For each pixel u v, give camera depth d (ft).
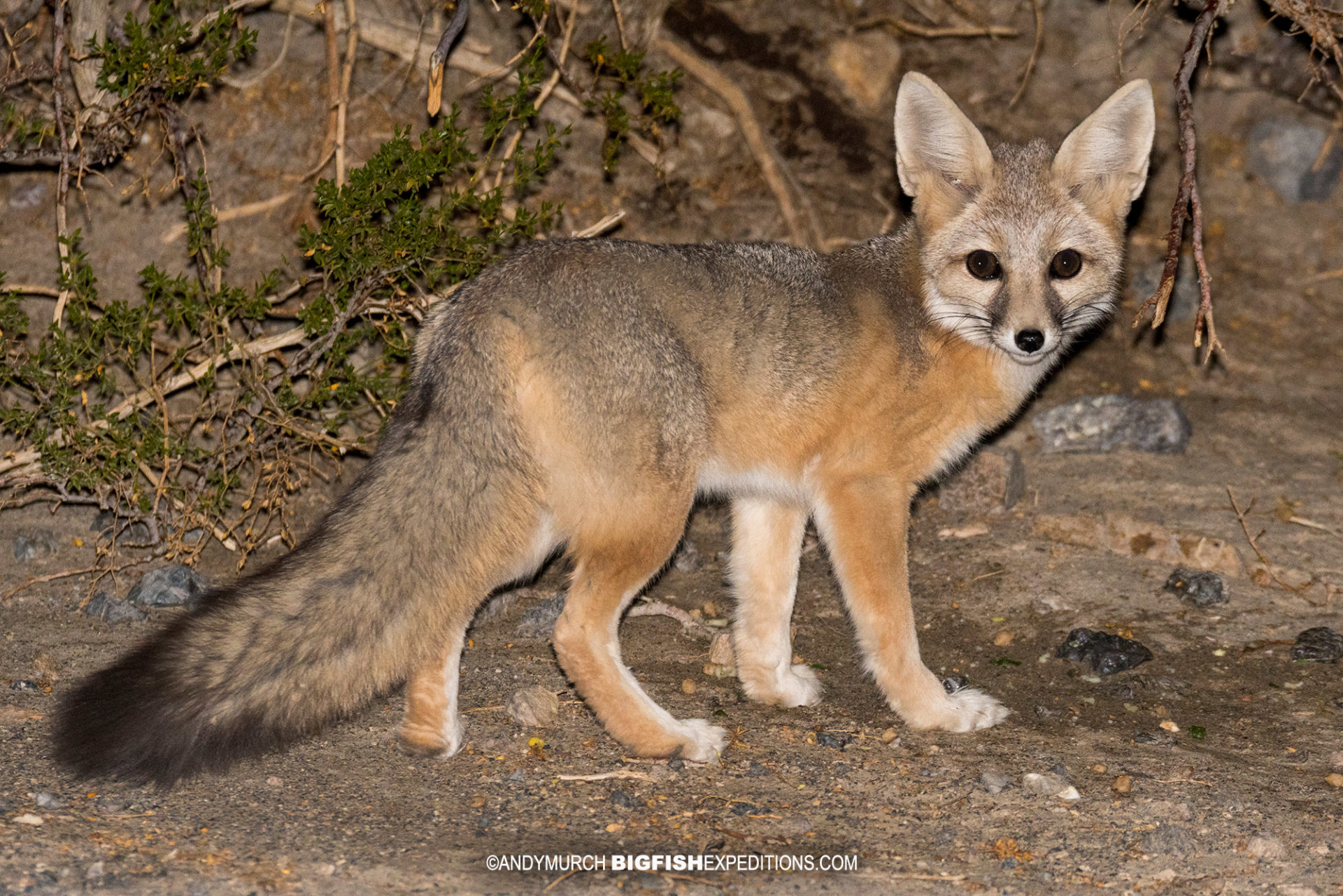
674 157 53.72
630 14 51.49
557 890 21.20
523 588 36.76
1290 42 59.93
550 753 27.22
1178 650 33.78
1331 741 28.86
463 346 25.39
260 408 38.88
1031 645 34.35
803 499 29.89
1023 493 43.09
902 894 21.54
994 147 31.40
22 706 27.73
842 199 54.80
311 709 24.43
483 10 50.72
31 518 38.40
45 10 43.52
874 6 58.29
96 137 38.45
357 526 24.93
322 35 49.44
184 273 40.68
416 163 36.42
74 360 36.01
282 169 48.21
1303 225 59.47
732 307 27.48
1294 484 43.65
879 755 27.71
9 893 19.81
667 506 26.43
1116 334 52.08
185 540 38.40
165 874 20.94
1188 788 25.99
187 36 38.52
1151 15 58.90
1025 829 24.16
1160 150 59.21
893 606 28.94
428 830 23.38
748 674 30.89
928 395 29.17
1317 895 21.71
